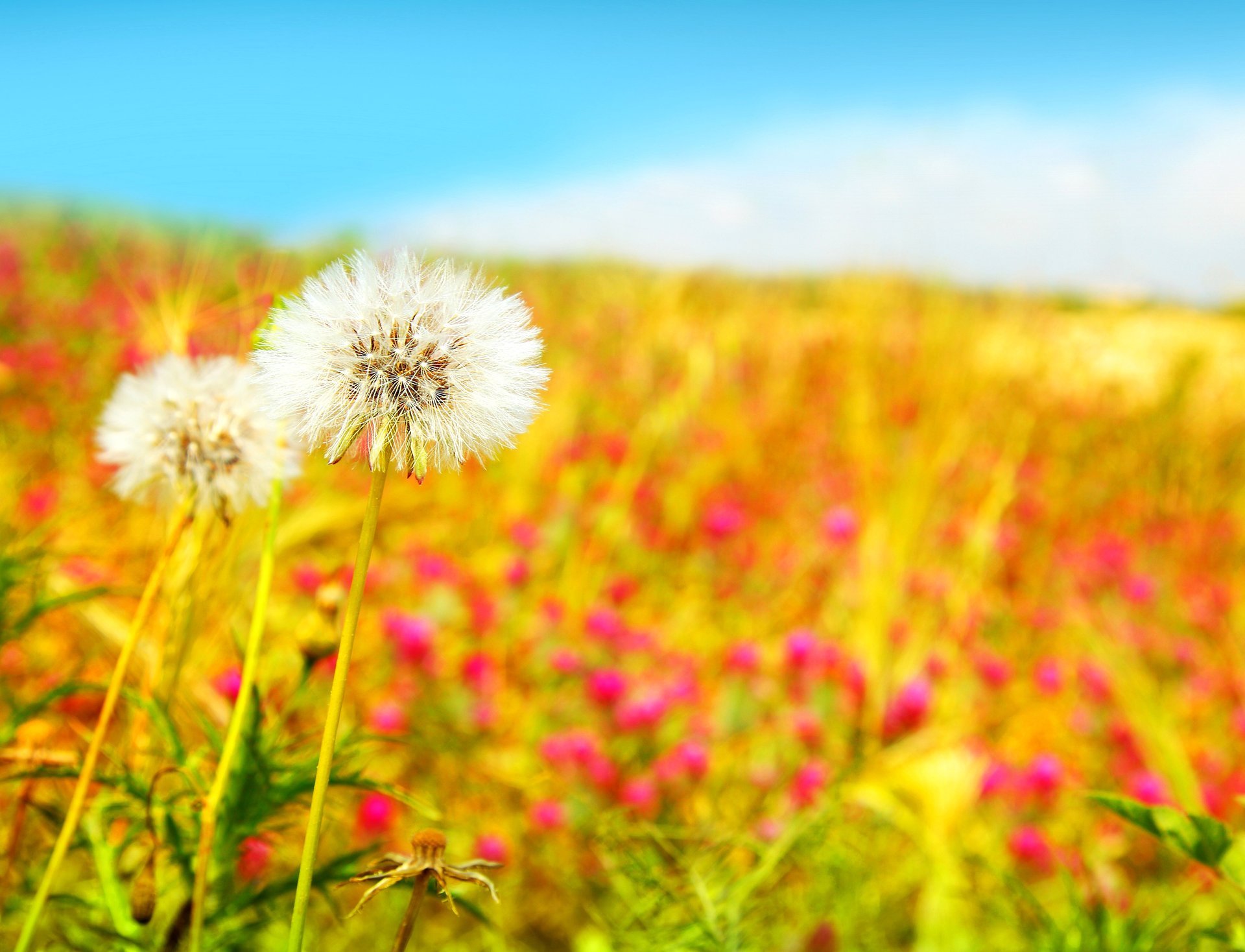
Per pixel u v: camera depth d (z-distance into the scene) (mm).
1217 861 248
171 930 246
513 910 431
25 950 216
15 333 1051
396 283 187
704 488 1055
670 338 1261
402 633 521
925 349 848
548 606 648
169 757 282
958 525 898
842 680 593
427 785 451
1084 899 423
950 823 473
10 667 384
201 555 291
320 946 378
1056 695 698
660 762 476
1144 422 1208
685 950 307
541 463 1021
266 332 190
